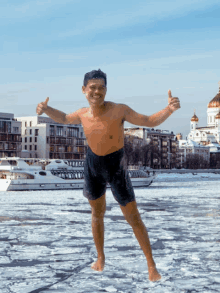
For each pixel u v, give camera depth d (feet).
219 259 24.45
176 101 14.88
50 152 324.60
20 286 18.52
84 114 16.24
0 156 294.25
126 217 16.80
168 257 25.02
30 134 329.93
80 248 28.45
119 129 15.72
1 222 43.70
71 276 20.31
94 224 17.75
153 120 15.20
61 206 66.23
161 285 18.39
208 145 558.97
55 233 35.50
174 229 37.99
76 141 343.05
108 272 21.07
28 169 136.05
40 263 23.63
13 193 112.68
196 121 625.41
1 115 310.86
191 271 21.18
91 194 16.72
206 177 299.38
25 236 33.83
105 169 15.90
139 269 21.70
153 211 56.54
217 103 611.88
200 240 31.71
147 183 165.27
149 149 368.48
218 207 63.36
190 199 82.74
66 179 142.92
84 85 15.66
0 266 22.80
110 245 29.45
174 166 460.96
